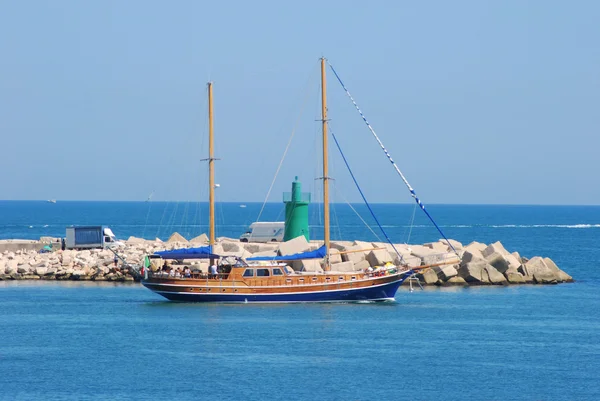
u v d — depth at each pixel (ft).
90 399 528.63
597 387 565.94
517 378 585.63
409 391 552.41
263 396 536.83
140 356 636.07
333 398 534.78
